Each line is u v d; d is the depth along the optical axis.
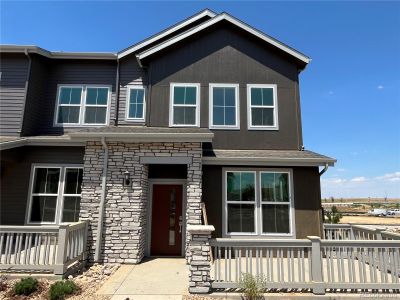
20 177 9.79
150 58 10.92
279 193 9.40
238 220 9.20
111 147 8.46
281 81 10.83
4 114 10.24
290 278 6.17
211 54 11.00
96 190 8.22
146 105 11.29
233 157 9.00
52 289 5.40
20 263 6.52
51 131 11.11
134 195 8.21
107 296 5.36
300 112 10.59
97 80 11.70
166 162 8.44
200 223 8.18
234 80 10.80
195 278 5.58
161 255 9.12
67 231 6.61
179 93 10.67
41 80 11.30
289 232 9.13
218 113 10.53
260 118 10.52
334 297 5.46
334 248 5.98
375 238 8.23
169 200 9.47
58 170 9.94
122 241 7.96
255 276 5.86
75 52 11.43
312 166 9.44
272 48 11.02
